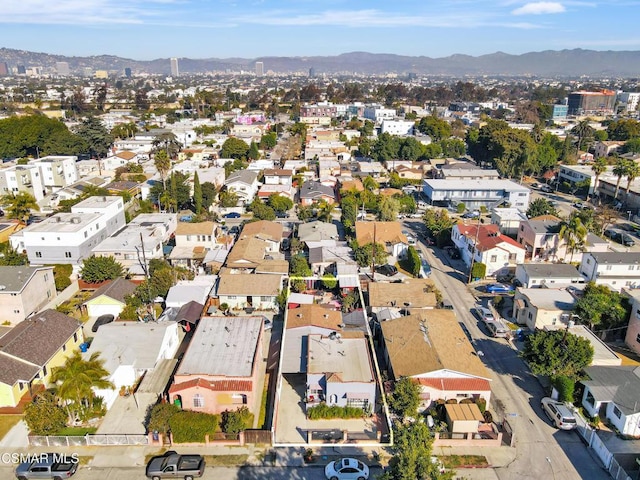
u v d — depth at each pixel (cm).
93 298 5672
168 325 4872
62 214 7356
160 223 7888
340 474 3384
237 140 14212
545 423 4025
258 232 7669
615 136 17400
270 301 5928
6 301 5462
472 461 3591
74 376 3778
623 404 3875
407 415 3903
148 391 4131
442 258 7688
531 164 12338
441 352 4375
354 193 10062
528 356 4422
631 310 5162
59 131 13950
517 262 6931
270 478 3453
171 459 3484
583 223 7862
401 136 16750
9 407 4159
